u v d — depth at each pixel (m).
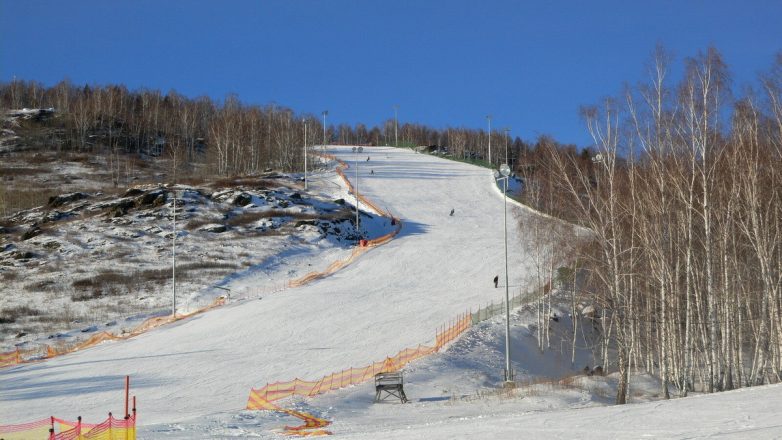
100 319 62.28
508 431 18.22
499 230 92.44
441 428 20.56
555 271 61.38
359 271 73.56
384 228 95.38
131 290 69.12
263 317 57.66
